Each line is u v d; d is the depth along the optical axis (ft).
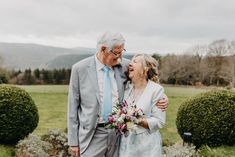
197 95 29.07
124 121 13.70
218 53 124.16
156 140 14.26
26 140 28.37
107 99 13.79
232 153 25.63
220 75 121.19
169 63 123.03
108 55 13.61
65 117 61.41
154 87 14.26
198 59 122.52
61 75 124.57
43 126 53.36
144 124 13.88
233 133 27.50
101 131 13.89
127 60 14.71
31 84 123.65
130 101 14.10
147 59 14.26
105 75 13.85
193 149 26.14
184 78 121.70
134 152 13.99
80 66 13.88
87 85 13.79
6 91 30.14
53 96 87.30
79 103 14.12
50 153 28.96
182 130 28.99
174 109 68.08
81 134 13.94
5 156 27.27
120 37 13.42
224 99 27.99
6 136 29.63
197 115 28.04
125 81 14.37
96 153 13.87
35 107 31.01
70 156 28.55
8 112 29.55
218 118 27.53
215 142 27.84
